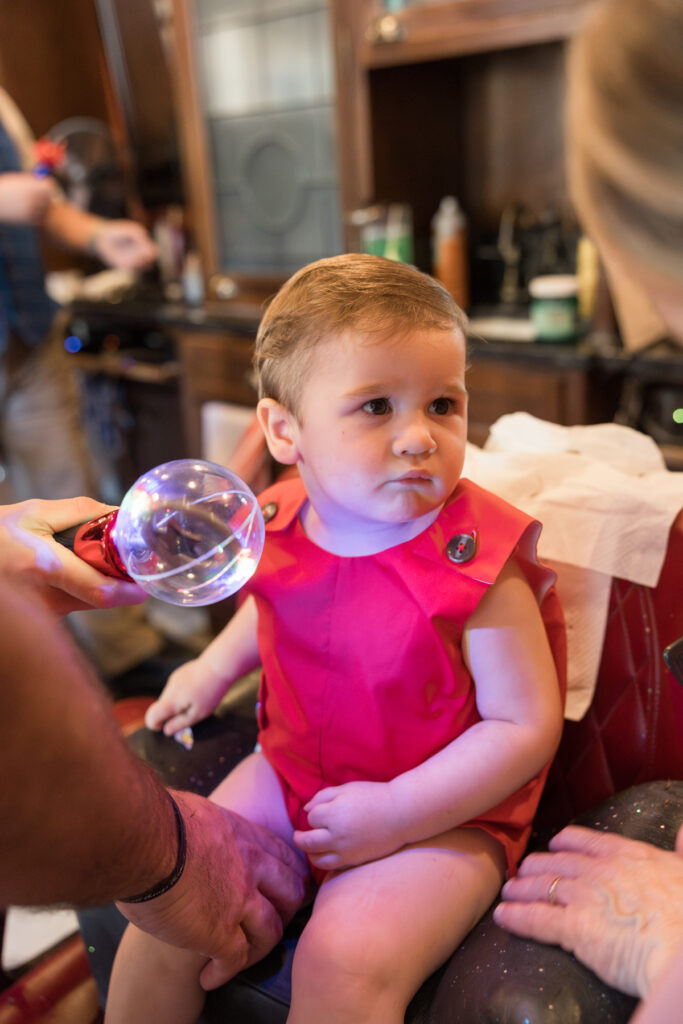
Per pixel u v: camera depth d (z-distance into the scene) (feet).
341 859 2.40
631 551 2.75
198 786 2.98
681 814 2.34
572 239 7.10
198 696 3.16
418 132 7.25
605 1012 1.88
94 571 2.15
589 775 2.87
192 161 8.22
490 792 2.41
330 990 2.13
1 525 2.22
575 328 6.05
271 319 2.52
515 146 7.42
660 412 5.63
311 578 2.60
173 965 2.42
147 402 8.97
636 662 2.75
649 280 0.88
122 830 1.77
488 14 5.83
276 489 2.88
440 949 2.27
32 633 1.57
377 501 2.33
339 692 2.59
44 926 4.29
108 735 1.73
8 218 6.42
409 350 2.26
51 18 9.39
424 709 2.52
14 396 7.04
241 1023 2.41
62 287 9.61
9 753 1.49
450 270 7.10
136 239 7.22
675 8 0.80
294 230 7.84
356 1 6.46
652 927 1.90
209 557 1.98
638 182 0.84
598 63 0.86
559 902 2.14
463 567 2.44
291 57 7.21
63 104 9.74
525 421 3.45
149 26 8.71
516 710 2.46
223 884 2.24
